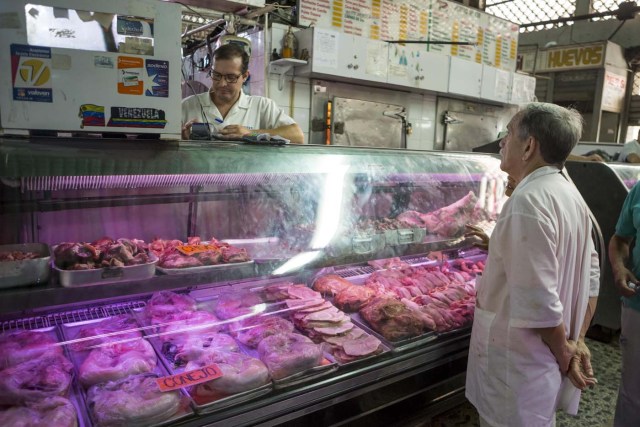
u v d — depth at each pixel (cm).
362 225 224
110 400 134
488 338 170
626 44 741
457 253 286
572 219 158
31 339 156
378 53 450
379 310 199
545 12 804
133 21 138
